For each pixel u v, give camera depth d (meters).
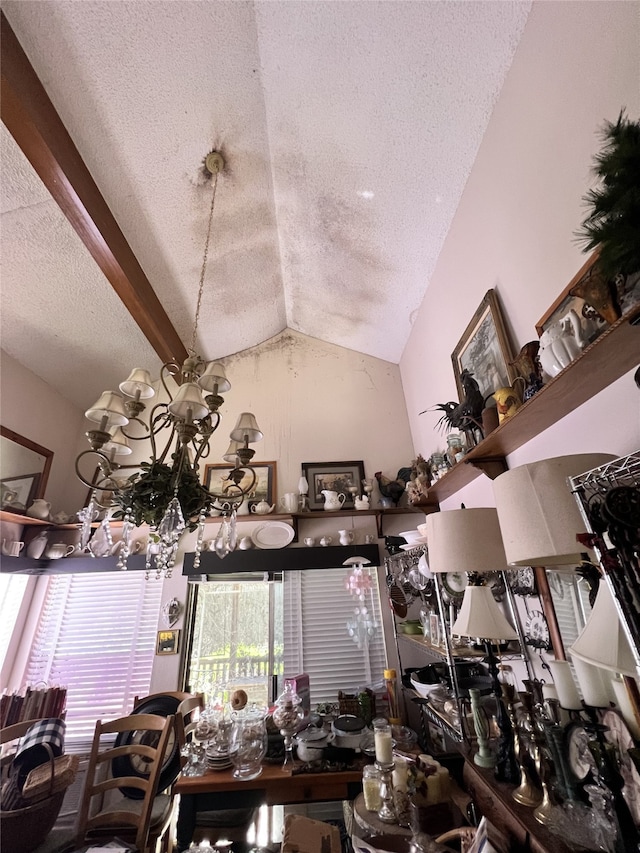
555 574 1.37
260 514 3.04
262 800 1.94
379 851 1.35
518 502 0.95
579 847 0.84
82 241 2.26
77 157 1.94
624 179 0.73
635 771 0.89
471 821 1.47
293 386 3.71
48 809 1.71
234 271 3.08
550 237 1.38
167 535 1.34
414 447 3.39
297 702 2.34
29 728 2.09
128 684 2.72
